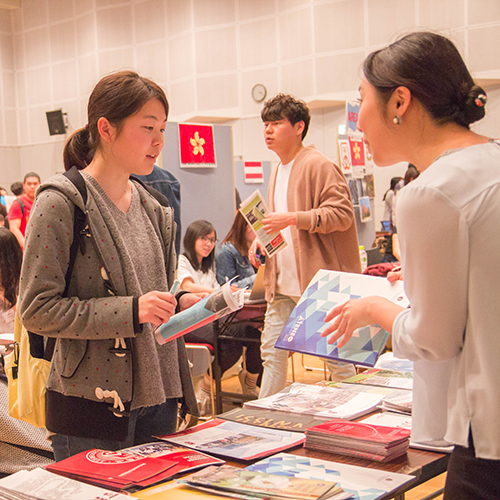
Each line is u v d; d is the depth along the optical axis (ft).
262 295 10.47
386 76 3.22
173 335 4.39
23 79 42.70
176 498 3.46
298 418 5.02
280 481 3.57
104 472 3.82
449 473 3.10
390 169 29.55
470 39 26.55
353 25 29.50
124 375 4.49
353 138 19.34
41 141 42.55
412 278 2.98
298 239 8.96
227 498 3.42
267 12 32.30
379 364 6.69
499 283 2.85
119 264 4.52
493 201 2.84
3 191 28.71
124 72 4.60
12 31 42.73
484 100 3.18
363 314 3.60
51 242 4.30
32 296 4.29
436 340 2.96
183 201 15.35
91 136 4.66
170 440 4.56
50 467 3.97
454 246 2.85
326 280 4.83
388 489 3.50
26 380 6.09
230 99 33.81
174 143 15.15
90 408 4.52
